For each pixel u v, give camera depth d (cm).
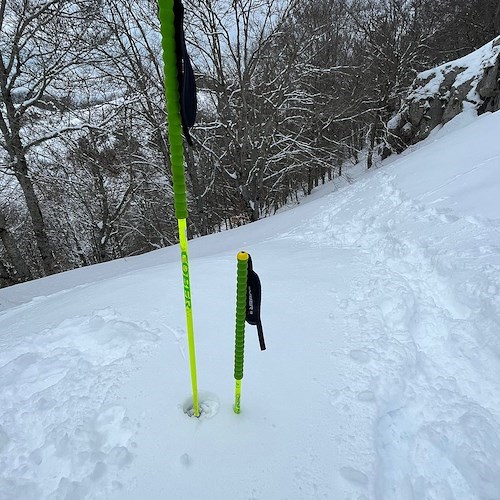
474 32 2666
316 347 259
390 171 810
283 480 172
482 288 289
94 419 206
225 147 1666
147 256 1001
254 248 573
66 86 1296
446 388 227
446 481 178
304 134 1888
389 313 289
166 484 172
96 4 1221
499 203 427
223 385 226
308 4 1642
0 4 1179
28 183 1276
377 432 196
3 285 1332
